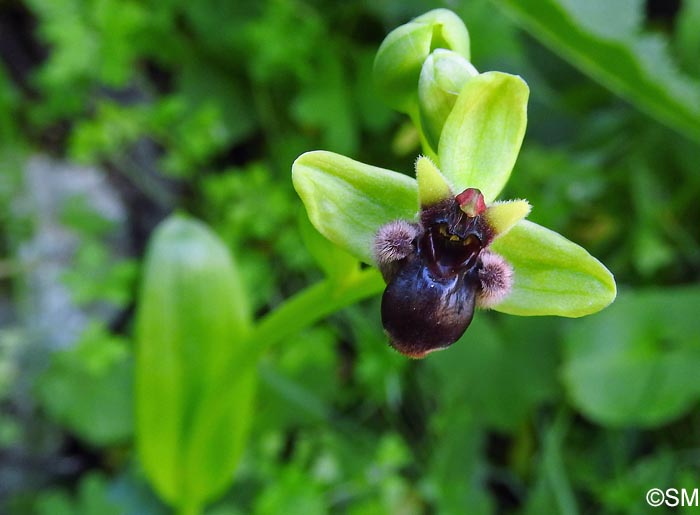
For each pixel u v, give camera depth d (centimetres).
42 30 9
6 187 9
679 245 11
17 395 9
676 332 9
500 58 11
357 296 5
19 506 9
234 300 7
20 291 9
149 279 7
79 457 9
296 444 9
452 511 9
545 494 9
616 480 9
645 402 9
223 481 7
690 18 10
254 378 7
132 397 9
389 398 9
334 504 9
